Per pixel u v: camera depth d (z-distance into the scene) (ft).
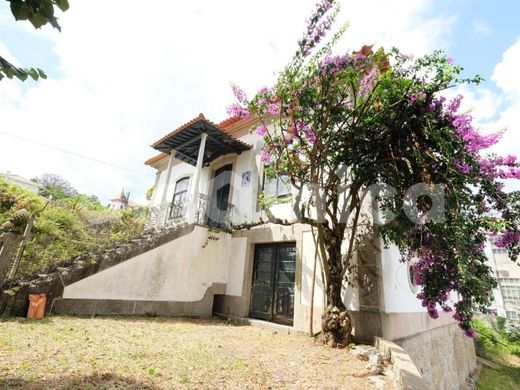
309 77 14.61
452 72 12.09
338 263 16.05
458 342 28.89
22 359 9.30
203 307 23.54
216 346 13.80
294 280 21.08
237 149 30.01
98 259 18.95
